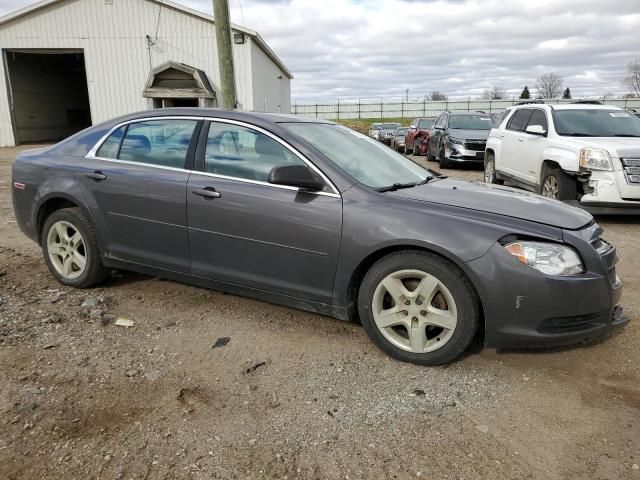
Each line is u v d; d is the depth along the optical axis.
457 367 3.31
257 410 2.82
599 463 2.44
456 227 3.13
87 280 4.48
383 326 3.37
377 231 3.26
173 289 4.64
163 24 23.92
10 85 26.39
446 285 3.14
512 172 10.05
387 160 4.22
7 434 2.56
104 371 3.19
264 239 3.63
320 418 2.76
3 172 14.70
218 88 24.12
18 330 3.72
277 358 3.41
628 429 2.70
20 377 3.09
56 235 4.61
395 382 3.13
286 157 3.65
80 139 4.60
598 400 2.97
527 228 3.12
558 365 3.36
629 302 4.54
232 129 3.89
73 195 4.39
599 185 7.59
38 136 32.91
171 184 3.96
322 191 3.48
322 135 4.02
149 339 3.65
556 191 8.28
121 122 4.41
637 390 3.08
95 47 24.38
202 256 3.93
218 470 2.35
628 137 8.48
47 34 24.45
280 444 2.54
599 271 3.12
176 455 2.44
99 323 3.89
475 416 2.80
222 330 3.82
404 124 58.09
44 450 2.45
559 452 2.51
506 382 3.14
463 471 2.37
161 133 4.18
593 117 9.00
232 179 3.78
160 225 4.04
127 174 4.17
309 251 3.49
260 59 25.98
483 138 15.52
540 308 3.02
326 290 3.50
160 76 22.92
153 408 2.82
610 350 3.57
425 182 4.02
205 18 23.52
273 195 3.59
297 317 4.07
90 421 2.68
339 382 3.12
